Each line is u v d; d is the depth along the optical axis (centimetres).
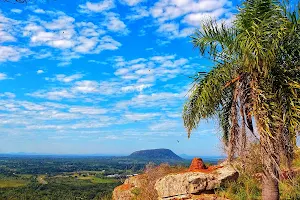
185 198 1189
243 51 828
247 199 1109
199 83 955
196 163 1393
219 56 948
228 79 934
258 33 825
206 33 960
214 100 938
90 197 6066
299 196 1057
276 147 803
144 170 1725
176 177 1259
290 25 841
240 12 884
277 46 833
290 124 816
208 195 1177
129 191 1580
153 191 1352
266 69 815
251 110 851
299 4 877
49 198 6694
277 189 877
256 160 994
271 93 837
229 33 941
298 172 1103
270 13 855
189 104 976
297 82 845
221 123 1020
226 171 1250
